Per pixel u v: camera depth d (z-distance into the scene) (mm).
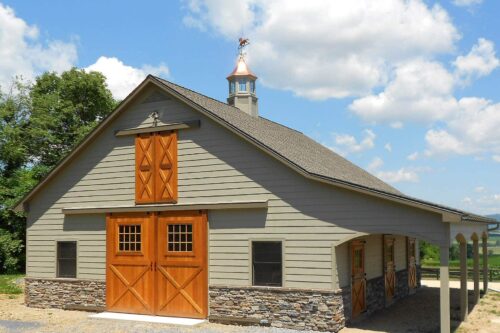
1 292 21609
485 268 22141
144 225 16250
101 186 17094
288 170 14344
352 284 14766
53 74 38719
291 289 13922
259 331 13484
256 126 18031
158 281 15883
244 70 21250
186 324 14547
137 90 16344
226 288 14789
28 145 35688
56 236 17844
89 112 39281
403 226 12945
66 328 14273
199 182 15516
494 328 14406
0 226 32094
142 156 16453
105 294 16719
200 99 17281
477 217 16453
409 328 14258
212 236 15211
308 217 14016
